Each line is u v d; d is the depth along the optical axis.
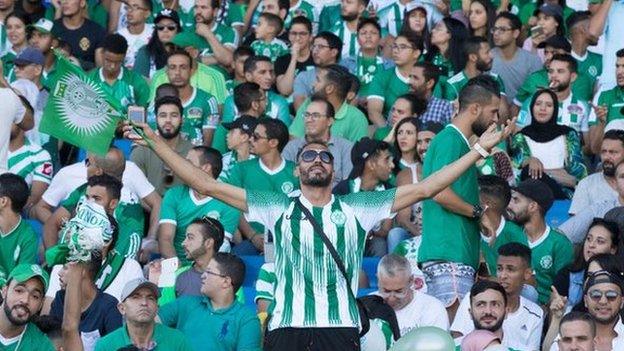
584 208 31.52
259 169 31.67
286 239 22.98
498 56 37.69
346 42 39.53
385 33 40.38
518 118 35.78
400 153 32.19
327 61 37.25
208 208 30.88
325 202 23.11
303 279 22.94
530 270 27.75
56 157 34.28
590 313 26.52
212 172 31.05
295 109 36.66
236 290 27.02
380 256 30.72
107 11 41.03
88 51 39.00
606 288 26.34
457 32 37.53
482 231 27.83
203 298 27.16
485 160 32.06
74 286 24.92
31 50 35.00
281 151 31.89
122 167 31.19
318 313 22.91
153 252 31.20
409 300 27.00
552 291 28.38
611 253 28.72
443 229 26.77
